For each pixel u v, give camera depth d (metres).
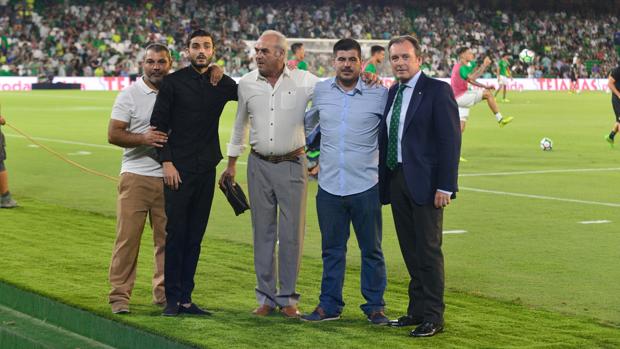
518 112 36.53
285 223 7.20
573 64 59.19
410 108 6.58
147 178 7.37
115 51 56.78
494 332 6.56
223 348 6.08
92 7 59.44
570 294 7.90
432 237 6.57
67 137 23.67
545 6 72.50
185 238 7.12
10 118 30.47
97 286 7.96
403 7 68.94
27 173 16.50
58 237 10.42
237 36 62.97
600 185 15.13
